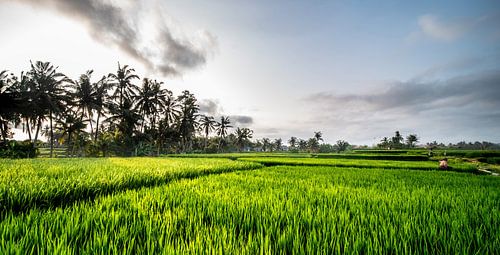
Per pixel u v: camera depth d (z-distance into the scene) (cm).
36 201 476
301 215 404
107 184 665
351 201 536
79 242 289
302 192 655
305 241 310
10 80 3262
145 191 611
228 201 495
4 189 477
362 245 290
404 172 1471
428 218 411
